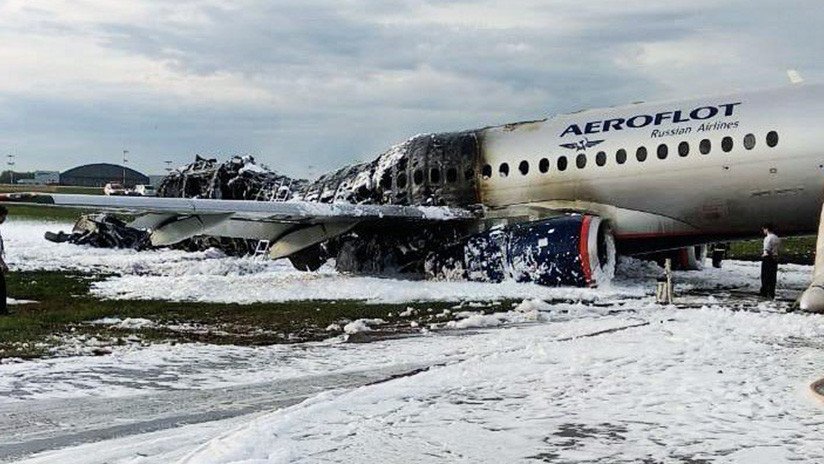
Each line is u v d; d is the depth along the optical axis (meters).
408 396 9.34
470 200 25.84
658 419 8.22
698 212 22.48
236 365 12.26
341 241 27.56
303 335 15.44
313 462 6.91
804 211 21.34
